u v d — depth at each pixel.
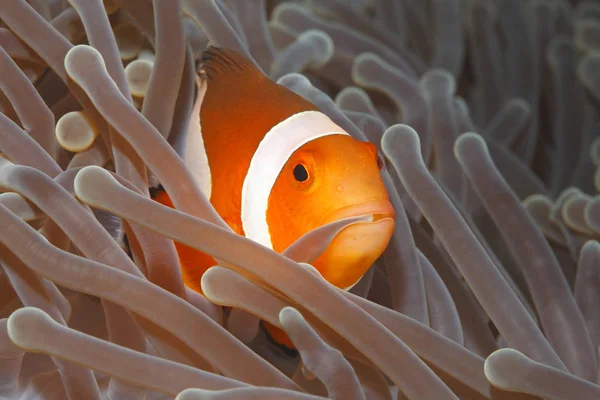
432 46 0.37
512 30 0.37
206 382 0.18
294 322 0.18
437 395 0.18
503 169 0.30
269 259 0.18
